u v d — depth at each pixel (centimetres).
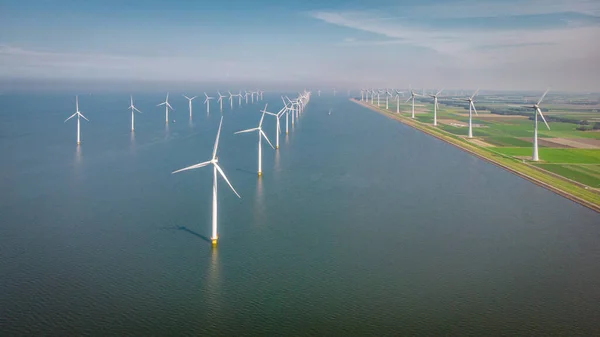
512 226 6216
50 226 5925
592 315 3959
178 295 4241
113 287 4369
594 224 6297
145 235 5681
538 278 4659
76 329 3681
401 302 4166
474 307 4088
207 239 5597
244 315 3922
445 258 5134
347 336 3638
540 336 3656
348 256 5162
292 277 4631
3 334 3591
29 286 4366
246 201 7225
